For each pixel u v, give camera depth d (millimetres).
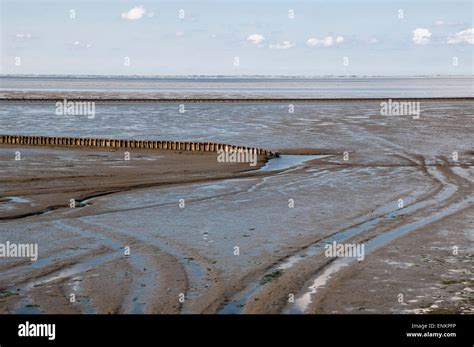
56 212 26672
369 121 76375
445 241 22656
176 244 21891
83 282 17578
